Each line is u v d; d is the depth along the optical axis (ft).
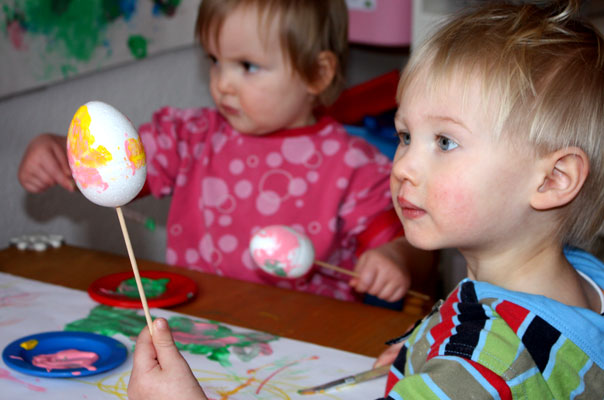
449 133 2.03
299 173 4.51
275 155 4.55
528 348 1.86
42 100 4.60
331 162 4.50
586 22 2.23
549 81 1.99
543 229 2.12
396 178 2.19
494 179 2.01
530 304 1.92
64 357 2.44
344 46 4.64
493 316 1.92
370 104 6.02
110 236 5.32
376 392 2.28
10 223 4.61
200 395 1.83
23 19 4.21
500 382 1.77
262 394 2.23
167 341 1.83
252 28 4.07
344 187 4.44
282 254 3.11
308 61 4.27
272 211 4.49
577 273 2.32
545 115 1.97
